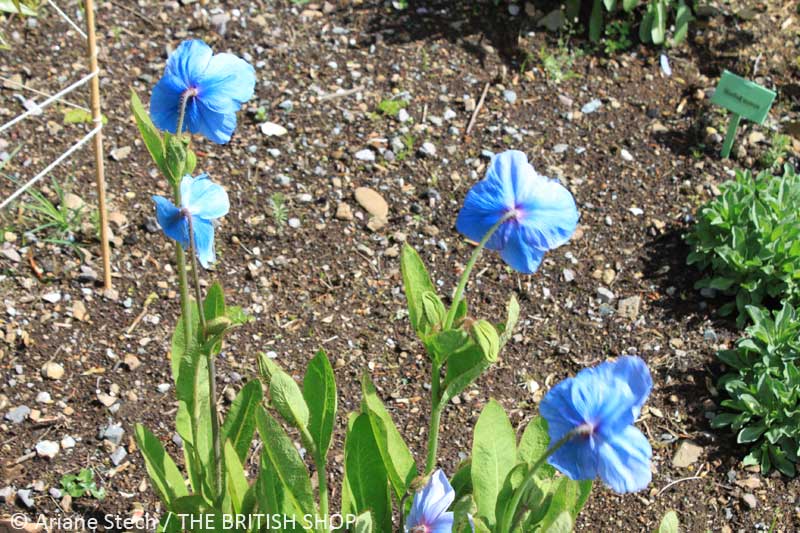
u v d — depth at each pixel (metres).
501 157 1.17
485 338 1.17
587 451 1.09
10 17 2.19
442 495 1.23
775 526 1.64
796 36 2.42
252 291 1.85
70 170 1.95
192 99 1.21
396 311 1.85
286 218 1.94
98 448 1.63
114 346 1.74
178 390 1.31
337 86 2.21
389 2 2.42
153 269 1.85
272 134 2.09
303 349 1.78
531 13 2.41
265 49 2.27
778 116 2.26
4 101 2.04
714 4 2.46
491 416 1.28
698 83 2.32
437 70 2.28
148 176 1.98
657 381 1.80
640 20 2.42
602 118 2.22
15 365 1.70
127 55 2.20
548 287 1.91
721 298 1.90
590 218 2.02
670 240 1.99
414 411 1.73
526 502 1.25
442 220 1.98
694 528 1.64
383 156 2.08
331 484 1.63
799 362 1.77
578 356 1.82
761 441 1.72
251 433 1.38
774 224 1.89
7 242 1.84
